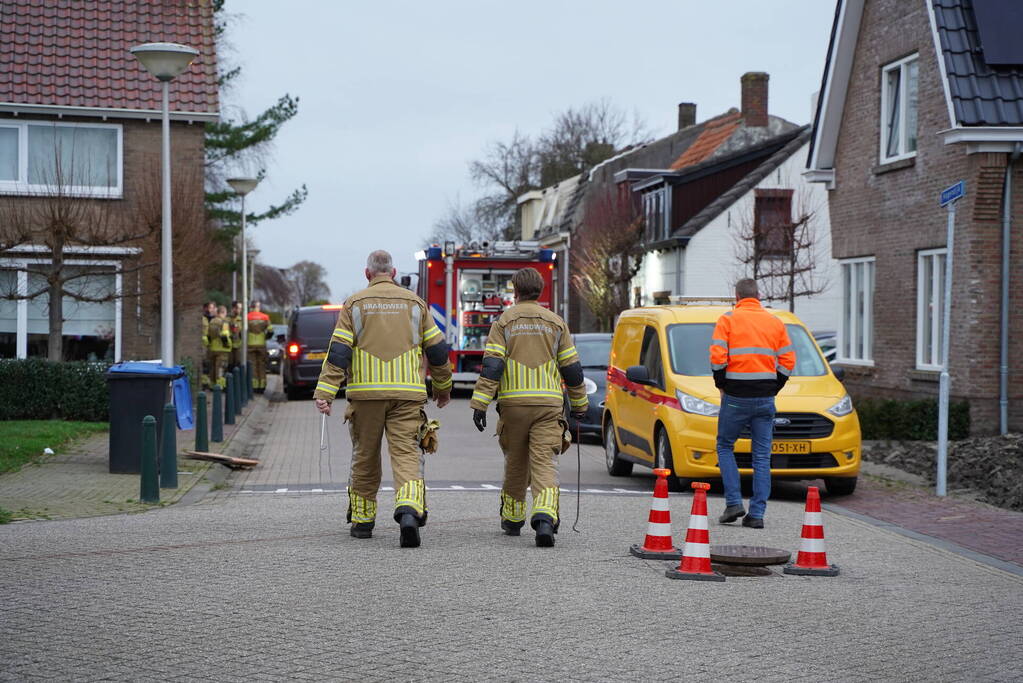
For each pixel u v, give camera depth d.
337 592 7.32
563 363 9.22
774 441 12.38
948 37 17.25
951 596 7.67
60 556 8.41
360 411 8.98
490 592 7.39
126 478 13.09
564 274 51.84
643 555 8.60
